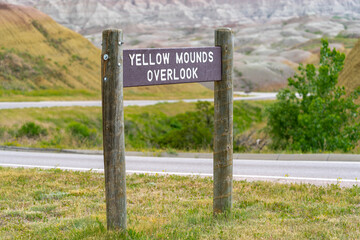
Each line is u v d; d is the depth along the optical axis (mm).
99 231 6457
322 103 25219
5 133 31438
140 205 9102
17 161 17688
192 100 69562
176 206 8914
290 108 27297
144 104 56719
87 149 22234
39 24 104938
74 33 107188
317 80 26406
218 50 7270
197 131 30359
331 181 11812
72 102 52562
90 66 96438
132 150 20438
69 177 12805
